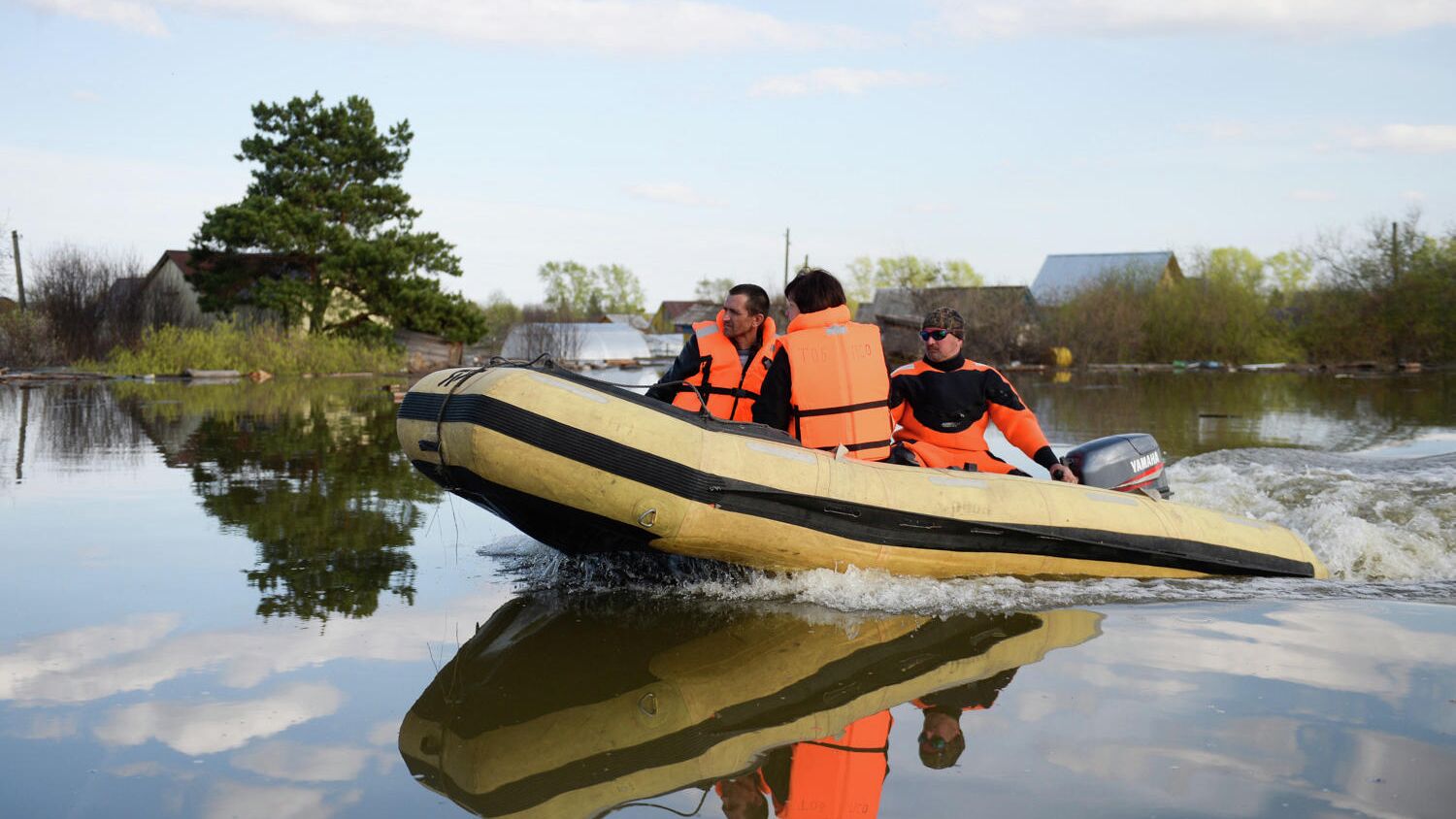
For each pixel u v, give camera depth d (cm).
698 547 448
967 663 360
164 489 745
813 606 440
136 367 2602
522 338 3641
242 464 887
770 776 266
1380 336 3600
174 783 260
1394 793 254
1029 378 2730
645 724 302
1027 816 242
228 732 295
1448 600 462
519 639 388
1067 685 336
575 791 257
